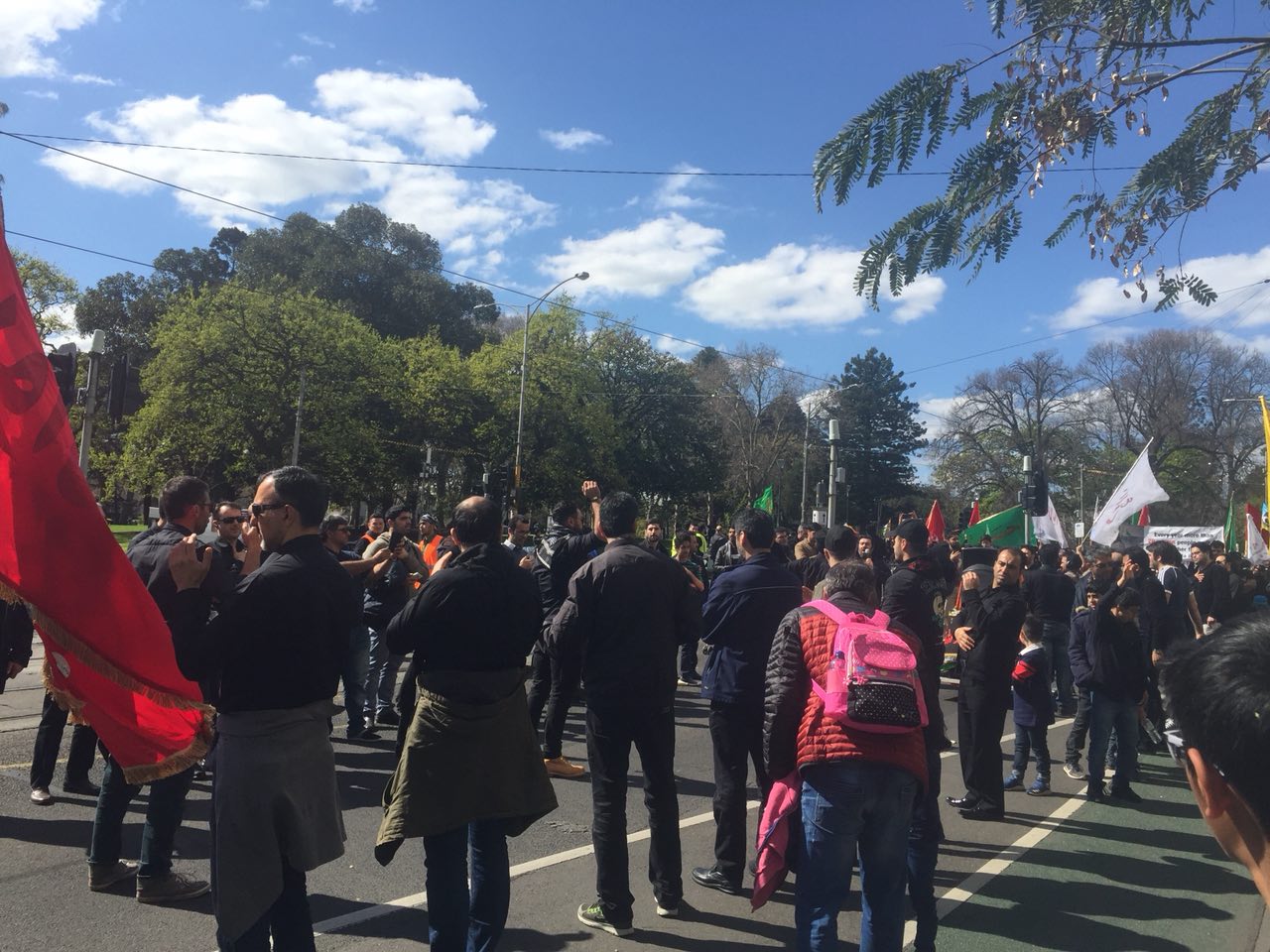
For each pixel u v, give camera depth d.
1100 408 51.59
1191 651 1.29
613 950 4.15
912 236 4.25
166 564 4.58
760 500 21.11
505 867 3.66
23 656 5.63
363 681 8.08
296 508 3.25
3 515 3.32
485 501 3.70
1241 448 47.72
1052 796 7.43
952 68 4.05
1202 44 3.84
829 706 3.45
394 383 41.00
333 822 3.21
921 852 4.16
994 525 19.05
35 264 33.88
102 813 4.54
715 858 5.10
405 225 60.78
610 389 53.72
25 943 3.94
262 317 36.84
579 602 4.45
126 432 36.91
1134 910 4.91
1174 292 4.22
